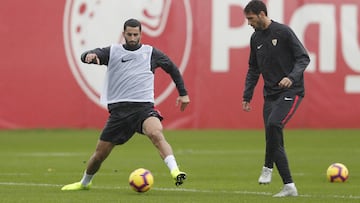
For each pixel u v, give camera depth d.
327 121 96.56
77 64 89.69
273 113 37.97
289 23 95.06
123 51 38.59
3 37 88.06
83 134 88.44
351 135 90.69
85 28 89.50
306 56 38.16
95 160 39.53
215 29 93.06
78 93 89.94
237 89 93.75
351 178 49.56
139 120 38.22
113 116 38.44
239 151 71.94
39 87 89.06
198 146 76.81
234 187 43.72
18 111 88.88
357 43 96.62
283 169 37.69
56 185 44.22
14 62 88.38
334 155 68.69
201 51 92.81
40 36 88.88
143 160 63.28
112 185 44.41
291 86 38.38
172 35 91.69
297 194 38.44
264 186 44.34
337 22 96.31
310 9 95.56
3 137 84.56
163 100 91.44
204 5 92.69
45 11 88.88
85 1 89.56
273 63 38.91
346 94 96.75
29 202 35.09
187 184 45.47
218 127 93.69
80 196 37.69
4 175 50.69
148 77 38.53
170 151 37.09
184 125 92.88
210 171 54.28
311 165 59.59
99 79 90.00
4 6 87.88
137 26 38.38
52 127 89.62
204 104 93.12
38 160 62.44
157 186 44.09
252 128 94.25
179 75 39.16
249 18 39.09
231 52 93.44
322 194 39.81
